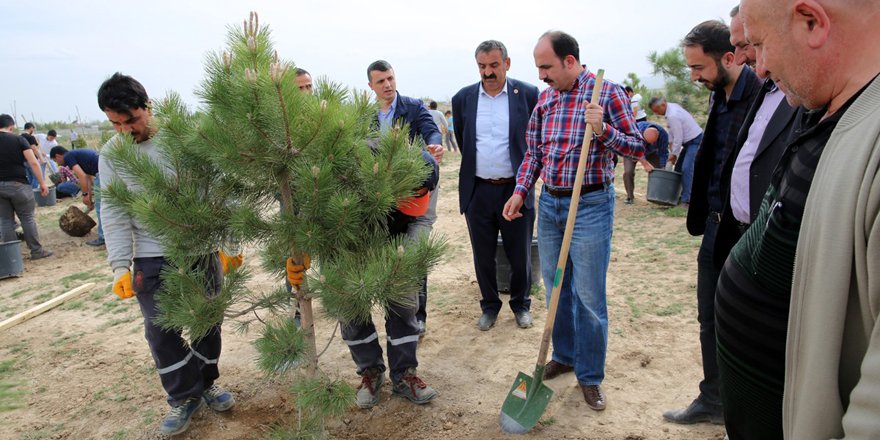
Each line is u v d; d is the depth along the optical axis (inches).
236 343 172.4
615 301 183.3
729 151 100.6
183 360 116.7
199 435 123.7
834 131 39.6
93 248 313.4
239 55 81.0
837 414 39.3
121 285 110.5
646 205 322.7
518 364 147.2
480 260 166.6
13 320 198.5
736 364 53.5
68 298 224.2
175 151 95.7
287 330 94.3
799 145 46.9
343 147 87.0
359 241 95.3
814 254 39.4
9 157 279.3
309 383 95.9
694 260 218.8
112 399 143.0
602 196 118.4
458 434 117.7
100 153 109.3
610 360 145.2
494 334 166.7
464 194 162.7
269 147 83.5
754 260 50.4
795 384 42.3
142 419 132.6
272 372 96.2
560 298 132.8
